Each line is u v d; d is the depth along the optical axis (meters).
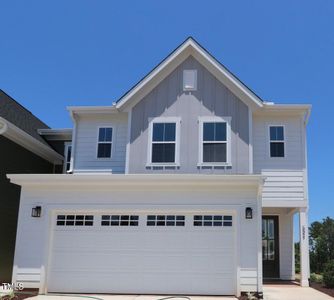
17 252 12.88
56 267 12.84
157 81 16.31
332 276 14.40
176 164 15.41
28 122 20.14
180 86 16.17
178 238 12.68
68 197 13.20
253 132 16.58
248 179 12.38
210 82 16.09
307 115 16.39
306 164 16.20
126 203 12.98
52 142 20.58
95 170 17.11
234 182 12.48
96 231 12.99
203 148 15.49
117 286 12.54
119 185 13.01
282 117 16.70
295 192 15.94
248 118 15.67
